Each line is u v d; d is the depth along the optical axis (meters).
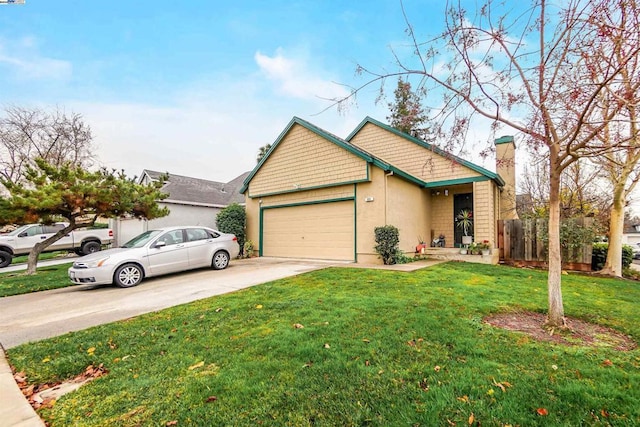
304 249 12.03
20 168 20.39
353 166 10.45
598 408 2.25
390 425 2.09
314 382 2.65
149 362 3.20
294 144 12.34
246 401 2.42
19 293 7.04
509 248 11.38
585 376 2.72
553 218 4.21
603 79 3.57
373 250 10.05
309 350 3.24
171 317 4.63
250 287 6.48
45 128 20.84
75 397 2.62
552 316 4.07
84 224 10.63
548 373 2.76
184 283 7.39
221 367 3.00
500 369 2.83
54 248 14.67
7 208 8.88
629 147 3.62
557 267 4.12
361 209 10.38
